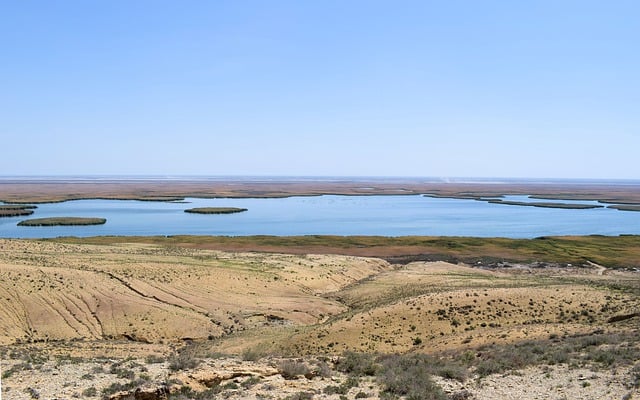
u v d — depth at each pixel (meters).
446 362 21.25
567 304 35.50
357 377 18.48
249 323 40.25
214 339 35.75
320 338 31.67
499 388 16.66
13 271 42.47
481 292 38.28
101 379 17.39
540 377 17.70
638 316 29.89
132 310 38.97
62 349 29.91
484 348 24.80
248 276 52.06
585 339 23.52
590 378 16.86
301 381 17.41
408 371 19.08
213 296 45.06
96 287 42.22
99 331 36.12
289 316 42.41
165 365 20.19
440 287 47.88
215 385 16.67
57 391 15.62
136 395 15.28
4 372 18.50
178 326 37.53
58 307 37.97
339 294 52.25
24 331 34.50
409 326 32.78
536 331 28.12
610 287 41.59
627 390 15.14
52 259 51.66
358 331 32.34
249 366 18.61
